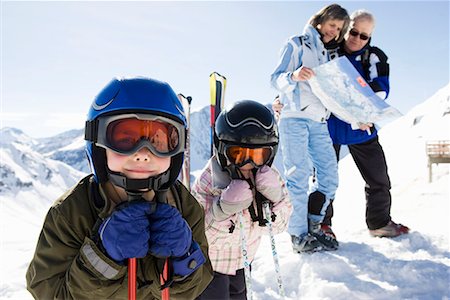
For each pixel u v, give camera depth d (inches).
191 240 62.6
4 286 146.9
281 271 154.0
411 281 137.9
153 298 69.5
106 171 62.1
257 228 112.7
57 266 60.9
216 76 146.1
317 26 173.3
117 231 55.9
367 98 154.1
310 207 172.4
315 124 170.2
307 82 167.6
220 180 111.0
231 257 110.7
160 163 60.8
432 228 209.5
